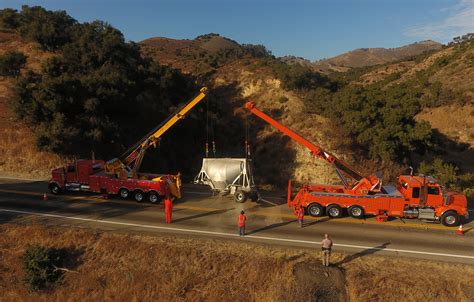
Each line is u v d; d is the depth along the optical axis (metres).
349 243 17.55
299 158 41.22
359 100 41.06
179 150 43.00
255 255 16.16
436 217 19.92
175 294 14.27
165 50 100.94
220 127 48.75
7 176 29.22
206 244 17.16
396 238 18.19
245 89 59.16
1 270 15.92
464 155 53.50
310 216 21.34
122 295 14.46
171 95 49.84
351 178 23.64
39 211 21.45
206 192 26.70
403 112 38.47
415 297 13.66
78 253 16.66
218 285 14.57
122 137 36.31
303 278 14.62
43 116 32.69
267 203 24.00
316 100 48.50
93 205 22.88
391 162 37.09
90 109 33.62
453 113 62.59
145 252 16.38
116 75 38.12
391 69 121.62
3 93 41.28
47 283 15.16
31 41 54.94
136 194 23.56
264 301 13.84
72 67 41.41
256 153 44.44
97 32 58.91
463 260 15.89
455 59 92.12
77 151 32.59
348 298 13.82
